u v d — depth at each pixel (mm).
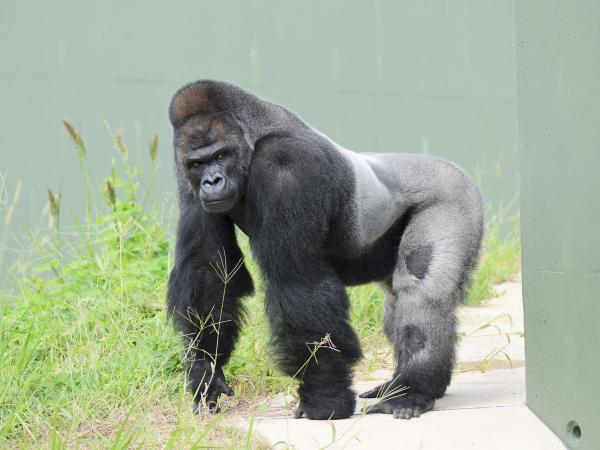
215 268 20484
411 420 19172
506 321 31109
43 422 19031
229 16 45438
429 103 51031
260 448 17594
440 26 51531
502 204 52094
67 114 41531
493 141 53500
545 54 17812
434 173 22703
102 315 25500
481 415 19391
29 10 40562
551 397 18234
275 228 18969
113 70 42844
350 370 19328
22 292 27406
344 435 17906
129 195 31109
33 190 40281
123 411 19750
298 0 46969
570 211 17094
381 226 21797
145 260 29156
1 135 39531
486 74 53312
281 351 19047
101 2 42500
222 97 19391
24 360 21094
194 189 19875
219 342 20578
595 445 16266
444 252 21391
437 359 20656
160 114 44031
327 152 20109
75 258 33438
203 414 19578
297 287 18969
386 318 23500
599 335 16031
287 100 46500
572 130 16906
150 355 22531
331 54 47938
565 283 17375
